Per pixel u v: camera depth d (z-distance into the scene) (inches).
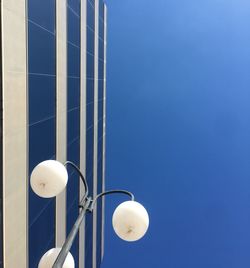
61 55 358.9
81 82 458.6
